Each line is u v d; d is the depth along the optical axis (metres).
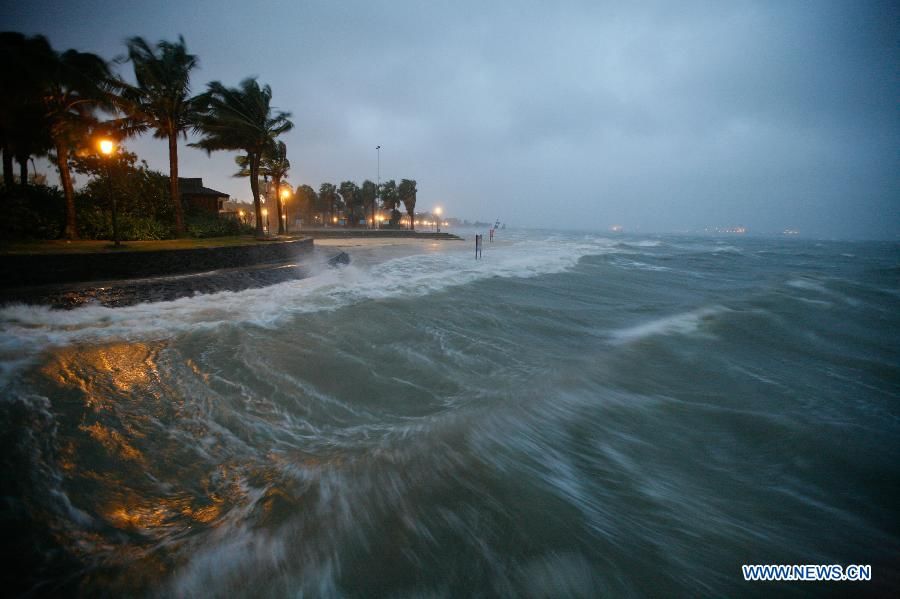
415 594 2.29
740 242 67.31
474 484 3.25
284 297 10.37
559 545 2.66
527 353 6.70
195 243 14.98
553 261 21.75
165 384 5.04
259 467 3.39
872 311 10.86
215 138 20.14
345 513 2.86
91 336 6.84
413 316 8.84
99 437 3.79
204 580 2.32
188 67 17.81
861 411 4.89
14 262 8.45
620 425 4.41
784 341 7.91
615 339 7.68
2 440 3.65
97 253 9.62
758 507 3.16
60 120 13.76
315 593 2.28
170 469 3.34
